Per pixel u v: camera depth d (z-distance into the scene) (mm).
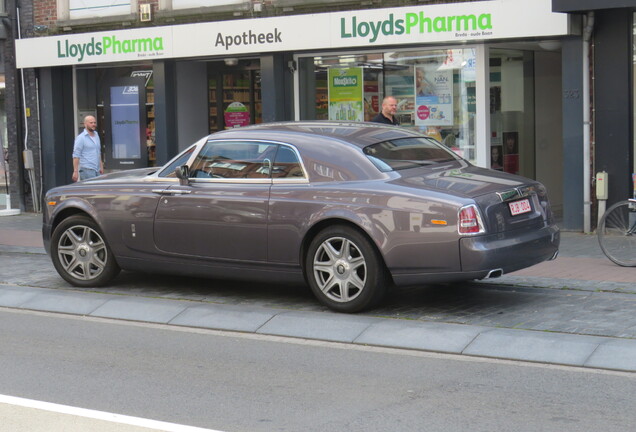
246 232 9102
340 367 7094
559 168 16047
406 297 9406
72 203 10188
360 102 15656
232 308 9016
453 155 9602
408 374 6848
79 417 5867
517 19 13281
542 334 7621
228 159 9414
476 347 7504
